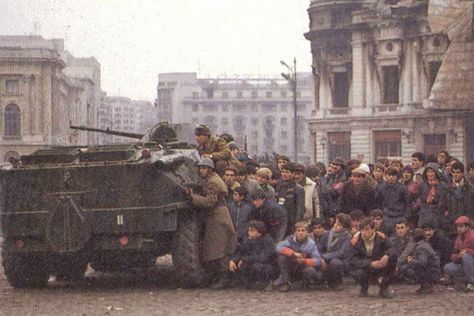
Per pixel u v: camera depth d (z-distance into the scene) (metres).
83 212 12.27
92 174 12.28
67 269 13.55
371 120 63.53
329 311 10.52
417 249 12.30
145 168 12.16
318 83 68.00
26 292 12.44
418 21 61.22
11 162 12.75
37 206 12.45
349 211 14.16
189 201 12.49
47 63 89.19
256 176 14.45
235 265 12.62
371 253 11.80
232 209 13.20
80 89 111.88
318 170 14.82
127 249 12.33
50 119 89.56
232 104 173.38
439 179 13.84
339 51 66.38
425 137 61.06
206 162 12.84
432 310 10.67
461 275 12.73
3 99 88.75
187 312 10.41
